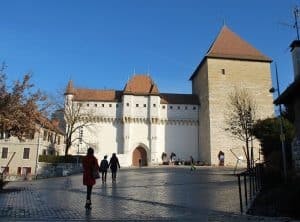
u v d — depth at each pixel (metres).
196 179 28.66
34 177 39.56
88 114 71.31
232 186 21.72
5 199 15.92
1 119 27.36
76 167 47.22
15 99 28.42
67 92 72.44
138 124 73.06
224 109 70.56
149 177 31.61
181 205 14.12
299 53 18.27
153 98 73.69
